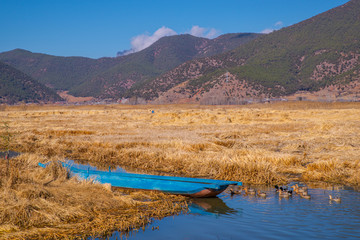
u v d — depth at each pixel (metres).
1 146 27.80
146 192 14.11
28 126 43.22
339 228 9.84
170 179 15.03
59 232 9.27
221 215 11.24
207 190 13.07
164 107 158.12
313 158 21.53
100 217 10.48
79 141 28.75
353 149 24.30
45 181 13.09
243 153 22.02
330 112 65.19
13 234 8.91
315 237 9.20
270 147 26.45
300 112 67.25
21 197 10.70
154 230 9.83
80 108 159.25
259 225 10.22
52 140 30.22
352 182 16.16
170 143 25.78
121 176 15.22
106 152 23.44
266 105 140.00
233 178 17.05
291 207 12.07
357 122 44.75
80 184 13.12
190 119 50.22
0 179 11.80
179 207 12.13
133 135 32.41
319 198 13.33
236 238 9.17
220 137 32.03
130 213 11.12
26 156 17.81
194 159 20.17
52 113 78.38
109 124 46.41
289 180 16.84
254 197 13.66
